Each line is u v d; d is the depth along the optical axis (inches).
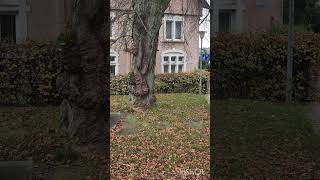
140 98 616.4
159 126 453.1
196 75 866.8
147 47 630.5
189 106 619.8
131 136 385.4
